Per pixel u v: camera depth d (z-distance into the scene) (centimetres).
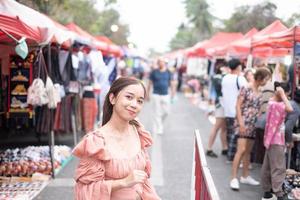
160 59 1020
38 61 590
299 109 500
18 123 750
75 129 820
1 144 816
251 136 562
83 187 210
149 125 1213
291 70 645
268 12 1470
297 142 578
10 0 514
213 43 1648
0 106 734
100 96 1007
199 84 2248
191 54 1975
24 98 699
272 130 493
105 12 2338
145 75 3453
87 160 213
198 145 342
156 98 1028
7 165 593
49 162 607
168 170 674
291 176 524
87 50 957
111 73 1176
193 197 391
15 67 693
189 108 1750
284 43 670
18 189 544
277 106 488
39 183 573
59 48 696
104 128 226
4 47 658
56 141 861
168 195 543
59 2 1065
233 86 704
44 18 575
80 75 871
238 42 1069
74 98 803
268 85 589
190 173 656
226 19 2069
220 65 798
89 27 1789
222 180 620
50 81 591
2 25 436
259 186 589
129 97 223
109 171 214
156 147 869
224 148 797
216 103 770
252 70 734
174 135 1033
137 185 226
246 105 556
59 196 522
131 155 224
